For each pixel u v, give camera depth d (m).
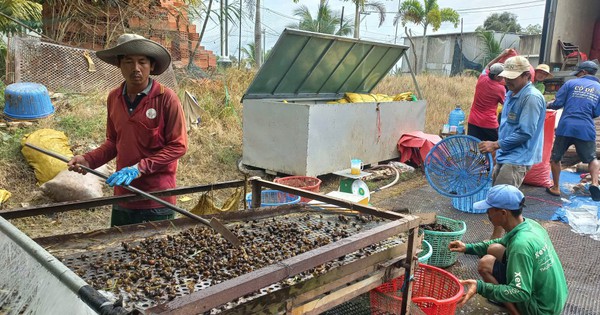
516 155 4.26
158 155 2.69
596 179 6.13
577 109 5.91
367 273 2.36
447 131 7.95
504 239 3.04
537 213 5.54
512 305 2.95
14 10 6.43
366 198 4.09
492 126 6.52
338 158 6.64
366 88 8.76
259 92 6.95
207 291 1.52
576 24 11.48
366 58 7.77
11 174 5.02
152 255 2.27
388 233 2.28
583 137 5.95
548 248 2.81
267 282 1.69
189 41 9.42
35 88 5.96
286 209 3.22
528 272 2.70
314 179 5.30
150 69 2.82
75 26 7.89
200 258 2.27
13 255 1.69
